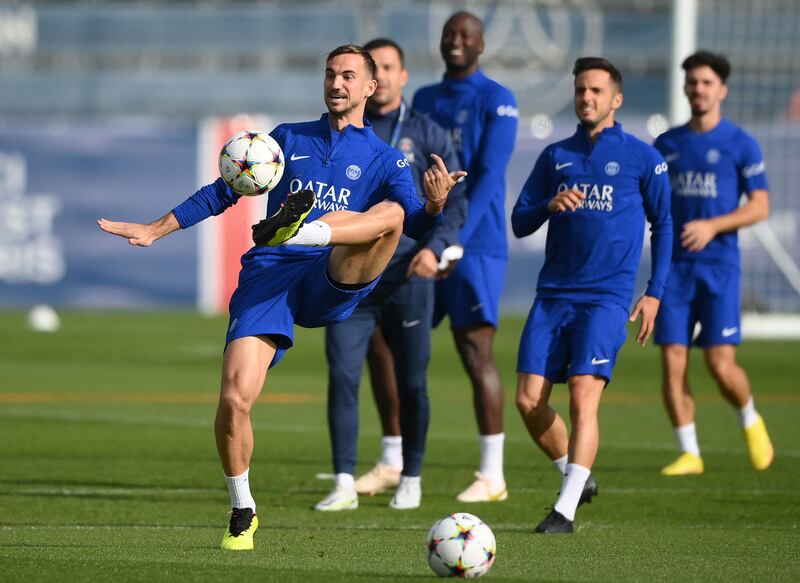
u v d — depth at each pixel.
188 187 93.06
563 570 20.58
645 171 27.05
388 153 23.55
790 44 101.25
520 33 109.88
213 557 21.39
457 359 68.81
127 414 46.41
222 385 21.69
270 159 21.98
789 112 100.88
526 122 101.94
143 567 20.14
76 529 25.42
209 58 116.81
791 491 32.28
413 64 114.12
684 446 35.69
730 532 25.67
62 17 116.69
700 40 102.06
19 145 92.88
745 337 81.31
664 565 21.17
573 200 26.03
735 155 36.69
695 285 36.28
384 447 33.12
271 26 116.75
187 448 38.75
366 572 20.11
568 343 26.91
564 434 27.66
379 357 32.75
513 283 93.69
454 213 29.94
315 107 115.25
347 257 22.12
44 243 93.19
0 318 86.06
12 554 21.48
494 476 31.39
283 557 21.59
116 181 93.00
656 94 112.69
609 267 26.81
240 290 22.31
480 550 19.56
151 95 116.00
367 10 115.44
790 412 48.91
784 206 87.44
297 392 54.47
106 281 93.50
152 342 72.62
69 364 62.66
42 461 35.88
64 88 116.25
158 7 116.88
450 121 33.12
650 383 59.09
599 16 111.56
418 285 29.69
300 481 33.56
